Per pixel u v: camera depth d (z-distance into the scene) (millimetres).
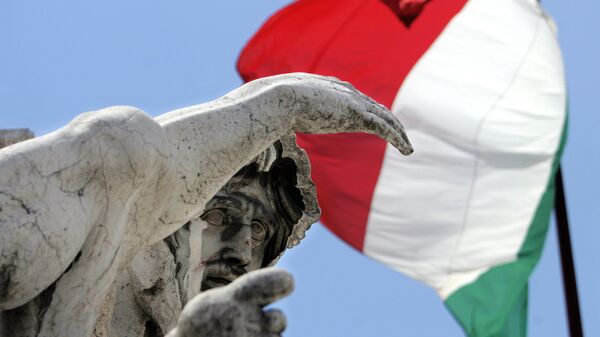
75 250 6191
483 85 22938
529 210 22328
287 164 8070
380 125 7383
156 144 6430
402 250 22484
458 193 22562
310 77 7316
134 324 7746
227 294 5695
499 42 23125
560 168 22891
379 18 22438
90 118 6344
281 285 5684
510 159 22609
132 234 6602
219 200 7922
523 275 21969
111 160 6281
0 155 6090
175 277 7781
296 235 8180
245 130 6922
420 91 22719
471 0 23141
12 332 6273
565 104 22672
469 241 22453
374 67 22719
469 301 22016
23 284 6051
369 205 22438
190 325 5652
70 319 6340
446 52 22938
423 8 23062
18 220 6000
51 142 6203
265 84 7145
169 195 6621
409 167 22562
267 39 22219
